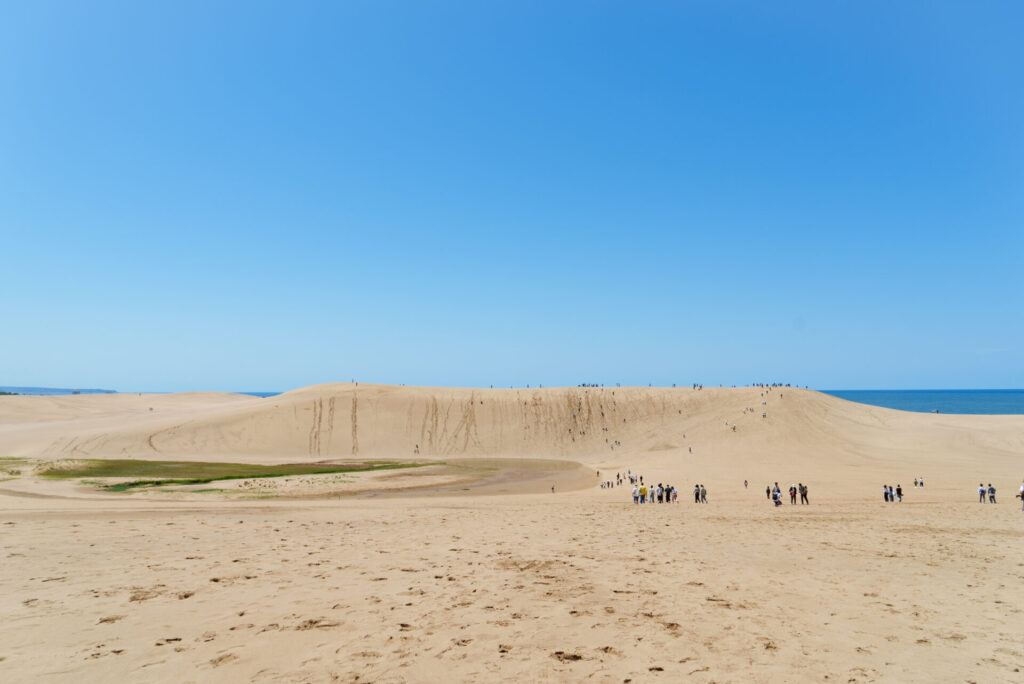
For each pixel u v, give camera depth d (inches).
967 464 2269.9
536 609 337.4
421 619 315.6
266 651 264.2
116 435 3403.1
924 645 282.2
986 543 620.7
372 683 226.2
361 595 369.4
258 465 2763.3
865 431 3243.1
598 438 3855.8
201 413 4178.2
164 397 6190.9
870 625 315.0
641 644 277.3
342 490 1796.3
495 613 328.5
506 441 3860.7
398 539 625.0
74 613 326.0
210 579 415.8
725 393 4323.3
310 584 400.8
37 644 273.1
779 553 544.7
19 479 1781.5
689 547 576.7
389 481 2117.4
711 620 319.0
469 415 4242.1
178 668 243.0
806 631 302.2
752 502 1288.1
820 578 434.6
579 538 637.3
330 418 4055.1
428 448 3727.9
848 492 1509.6
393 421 4084.6
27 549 541.0
